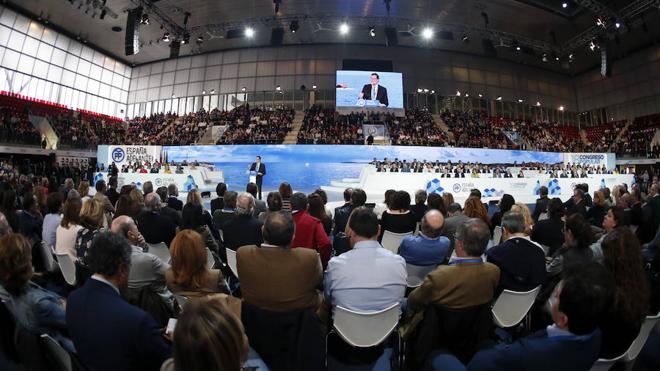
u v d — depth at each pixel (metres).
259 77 24.56
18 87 19.92
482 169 16.05
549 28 19.41
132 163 17.08
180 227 4.44
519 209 3.57
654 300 2.63
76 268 3.07
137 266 2.34
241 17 19.02
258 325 2.07
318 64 24.28
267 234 2.14
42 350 1.85
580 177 14.77
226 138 19.80
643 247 3.61
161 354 1.51
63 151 18.64
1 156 16.62
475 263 2.13
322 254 3.26
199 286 2.14
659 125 22.73
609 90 26.53
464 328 2.12
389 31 18.44
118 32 20.91
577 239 2.76
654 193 5.55
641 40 22.86
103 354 1.47
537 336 1.42
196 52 24.98
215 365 0.89
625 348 1.77
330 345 2.86
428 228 3.05
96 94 24.58
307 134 19.89
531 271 2.51
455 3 17.30
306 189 16.73
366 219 2.38
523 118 26.64
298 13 18.67
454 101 25.09
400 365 2.58
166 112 25.80
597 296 1.29
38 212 4.43
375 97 21.94
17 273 1.83
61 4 18.05
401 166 15.96
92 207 3.16
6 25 18.81
